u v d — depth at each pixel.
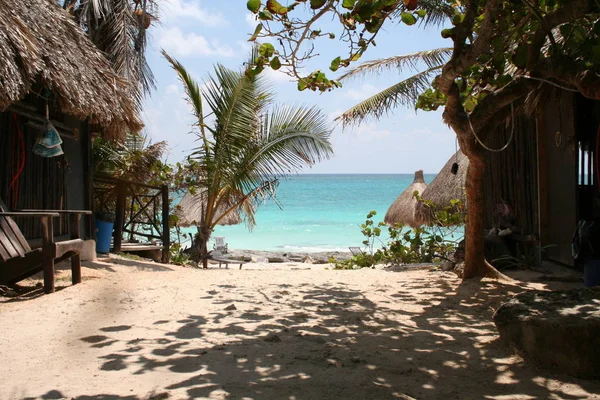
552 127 8.91
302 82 5.46
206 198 14.61
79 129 9.88
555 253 8.95
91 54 8.62
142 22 11.39
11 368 3.96
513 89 6.40
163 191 12.66
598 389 3.53
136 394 3.45
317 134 13.05
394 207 19.77
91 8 10.77
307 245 25.58
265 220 38.59
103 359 4.16
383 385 3.67
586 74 5.36
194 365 4.04
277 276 8.46
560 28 5.88
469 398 3.46
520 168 9.74
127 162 13.56
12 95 5.75
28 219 8.10
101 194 13.00
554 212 8.98
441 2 10.59
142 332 4.95
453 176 14.04
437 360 4.18
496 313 4.43
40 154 7.85
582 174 8.31
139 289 7.03
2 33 5.83
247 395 3.46
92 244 9.73
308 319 5.55
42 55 6.73
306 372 3.91
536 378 3.74
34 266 6.89
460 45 5.95
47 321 5.30
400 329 5.14
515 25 6.12
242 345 4.56
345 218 39.88
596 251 7.50
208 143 13.23
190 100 13.23
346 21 4.95
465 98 7.37
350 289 7.27
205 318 5.52
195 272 9.05
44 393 3.46
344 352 4.39
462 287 7.15
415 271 8.92
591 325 3.68
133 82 10.91
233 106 12.38
